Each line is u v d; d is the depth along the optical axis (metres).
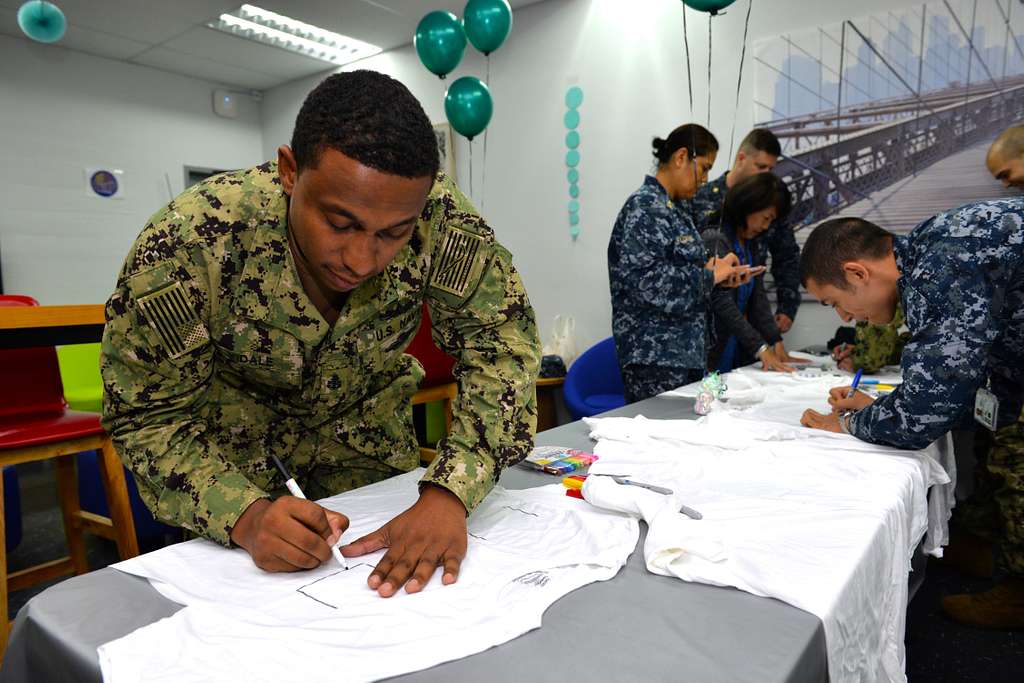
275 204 0.70
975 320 1.01
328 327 0.78
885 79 2.56
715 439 1.11
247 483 0.71
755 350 2.18
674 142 1.88
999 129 2.35
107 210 4.20
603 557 0.64
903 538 0.84
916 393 1.02
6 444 1.44
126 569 0.65
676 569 0.62
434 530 0.67
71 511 1.93
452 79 3.88
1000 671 1.46
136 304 0.65
